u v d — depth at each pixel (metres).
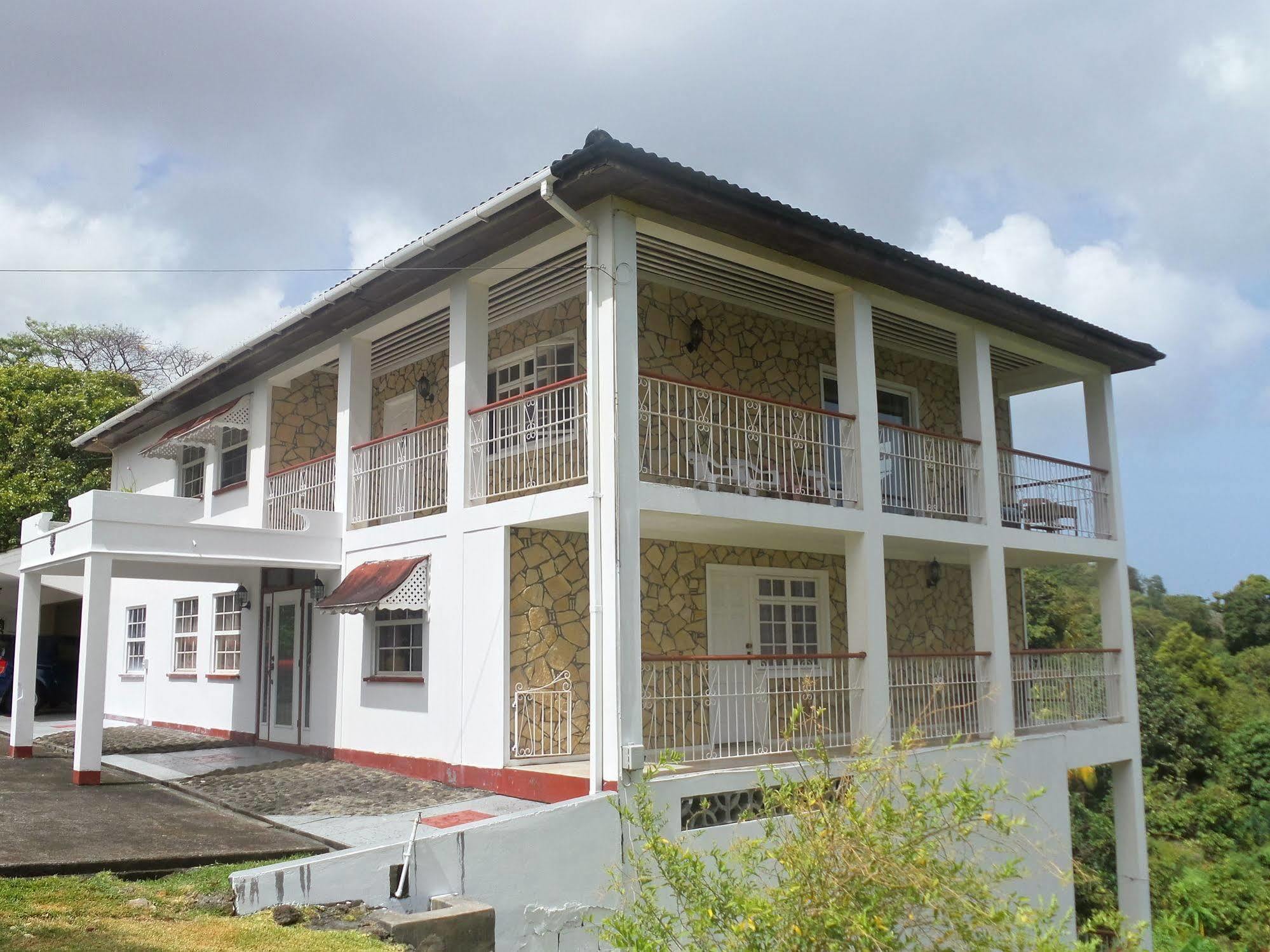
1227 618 44.78
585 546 11.16
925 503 12.23
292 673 13.81
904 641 15.13
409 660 11.80
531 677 10.48
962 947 6.00
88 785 10.66
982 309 12.73
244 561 12.18
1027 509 14.00
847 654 11.01
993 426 13.08
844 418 11.45
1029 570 34.91
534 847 7.99
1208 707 32.03
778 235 10.45
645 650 11.65
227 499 16.00
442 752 10.89
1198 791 28.31
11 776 11.18
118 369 37.91
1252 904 20.80
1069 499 14.40
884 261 11.27
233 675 15.27
